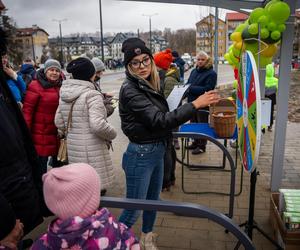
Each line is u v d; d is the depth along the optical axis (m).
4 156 1.60
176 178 4.55
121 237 1.54
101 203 1.91
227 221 1.81
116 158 5.48
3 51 1.85
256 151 2.03
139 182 2.52
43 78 3.82
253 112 2.09
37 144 3.83
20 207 1.66
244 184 4.29
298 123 8.06
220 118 3.85
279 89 3.66
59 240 1.38
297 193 2.85
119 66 46.28
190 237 3.11
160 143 2.51
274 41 3.36
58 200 1.40
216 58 12.26
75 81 3.19
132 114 2.39
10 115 1.75
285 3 3.23
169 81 4.80
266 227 3.20
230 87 16.30
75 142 3.22
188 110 2.21
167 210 1.86
